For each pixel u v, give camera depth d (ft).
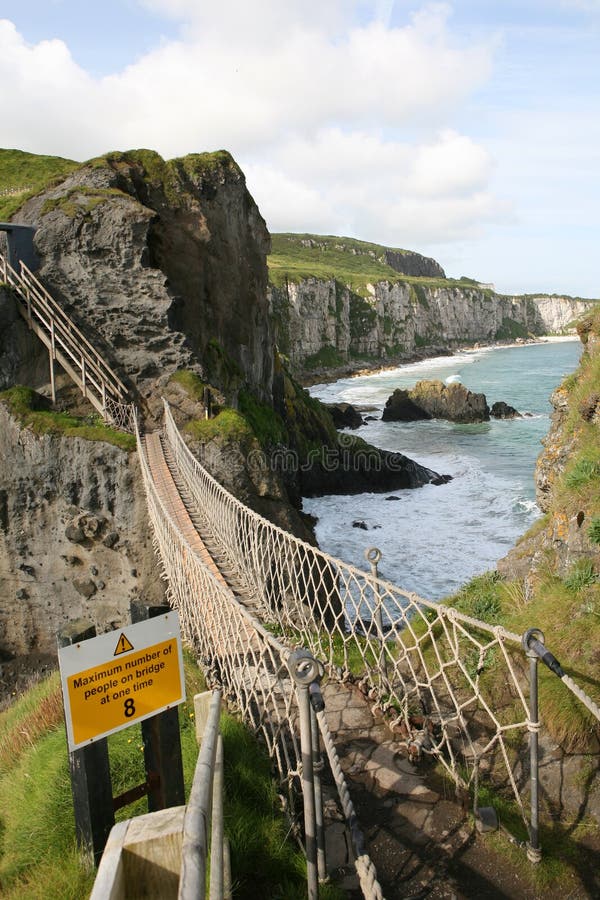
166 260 84.74
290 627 25.88
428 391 182.19
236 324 98.99
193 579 23.68
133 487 61.00
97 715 11.43
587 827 13.55
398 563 71.15
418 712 17.85
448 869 12.57
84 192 76.43
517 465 119.55
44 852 13.83
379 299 425.28
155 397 74.43
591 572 19.80
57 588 62.39
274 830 12.86
